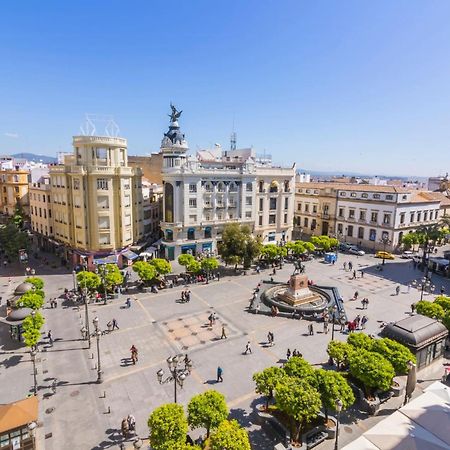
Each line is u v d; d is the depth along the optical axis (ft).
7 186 276.21
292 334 114.62
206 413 59.00
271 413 72.90
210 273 180.24
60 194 192.75
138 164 293.02
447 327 99.50
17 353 100.68
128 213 193.26
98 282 139.44
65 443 67.36
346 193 263.49
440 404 62.54
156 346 105.50
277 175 234.79
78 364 95.20
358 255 230.27
